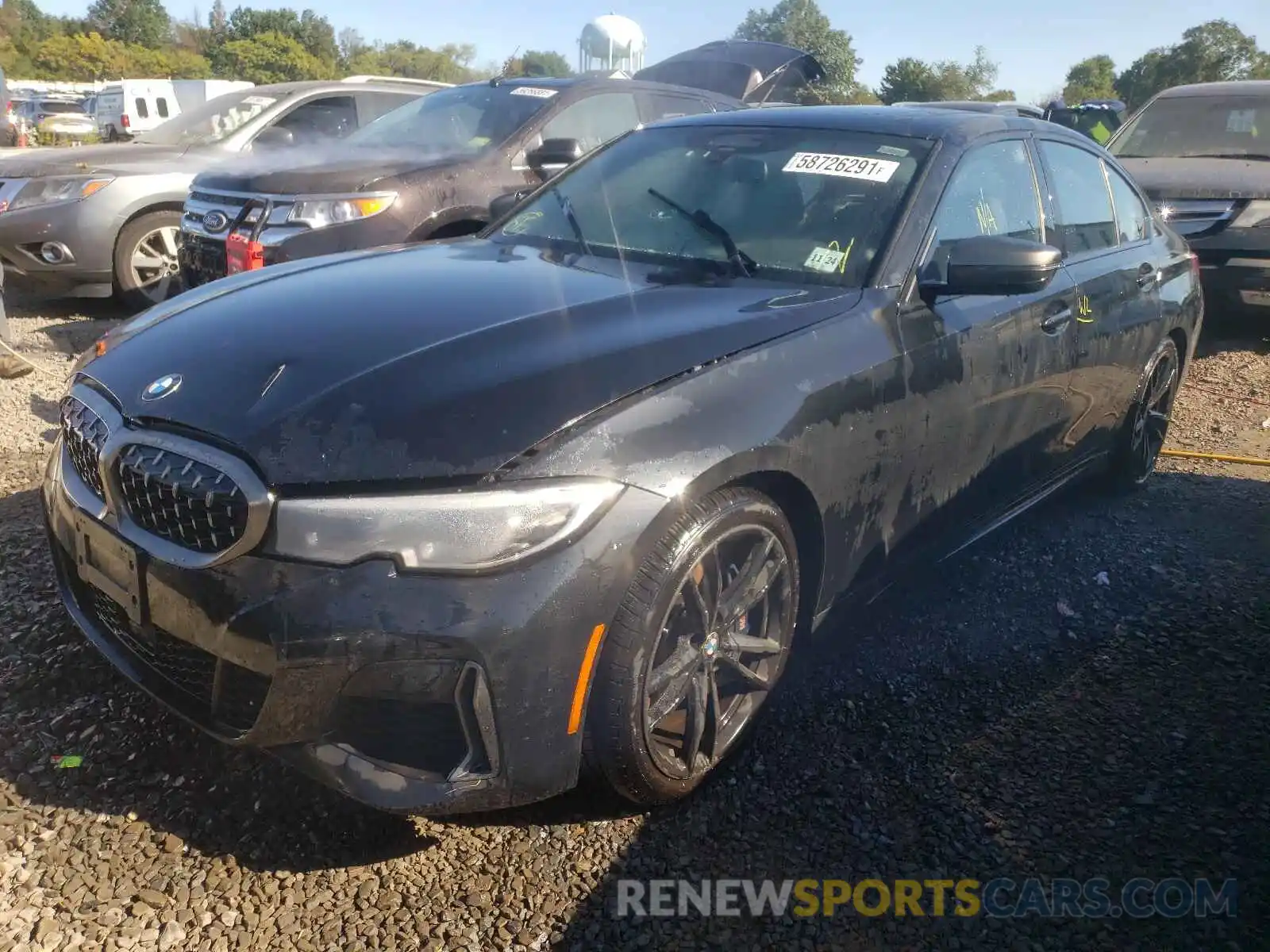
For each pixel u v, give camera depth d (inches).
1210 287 291.3
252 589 79.2
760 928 84.7
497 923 83.7
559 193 145.4
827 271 116.0
